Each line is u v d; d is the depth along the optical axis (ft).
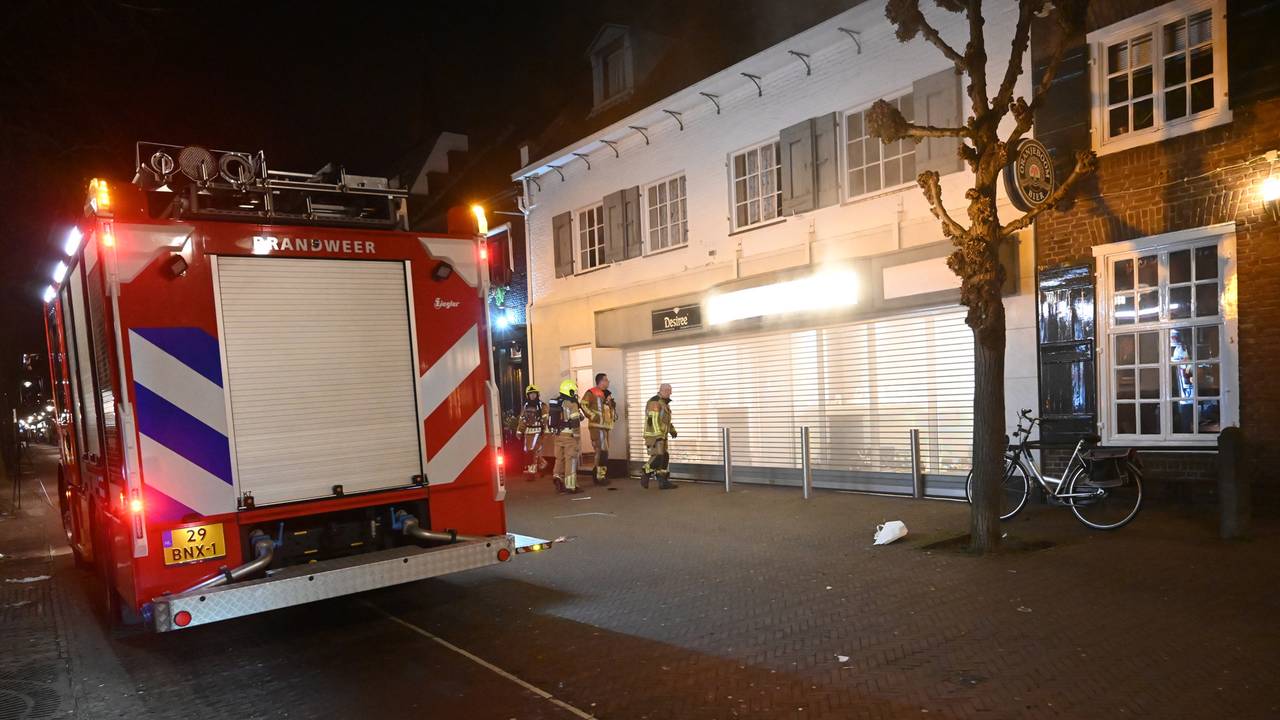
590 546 30.27
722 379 46.50
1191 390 29.19
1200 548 23.35
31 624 23.13
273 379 19.33
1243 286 27.48
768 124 43.65
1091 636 16.92
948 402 35.60
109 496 19.93
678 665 16.90
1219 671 14.65
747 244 44.83
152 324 17.85
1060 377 32.19
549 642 18.99
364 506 20.33
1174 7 28.86
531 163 61.05
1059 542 25.67
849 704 14.34
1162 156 29.35
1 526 46.75
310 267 20.04
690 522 34.19
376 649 19.27
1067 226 31.99
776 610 20.51
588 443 57.57
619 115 53.16
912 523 30.66
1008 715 13.44
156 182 18.94
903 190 37.22
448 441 21.83
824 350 40.78
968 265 25.26
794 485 42.50
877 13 37.27
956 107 34.88
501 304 66.23
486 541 20.79
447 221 22.38
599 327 53.01
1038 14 32.14
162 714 15.76
